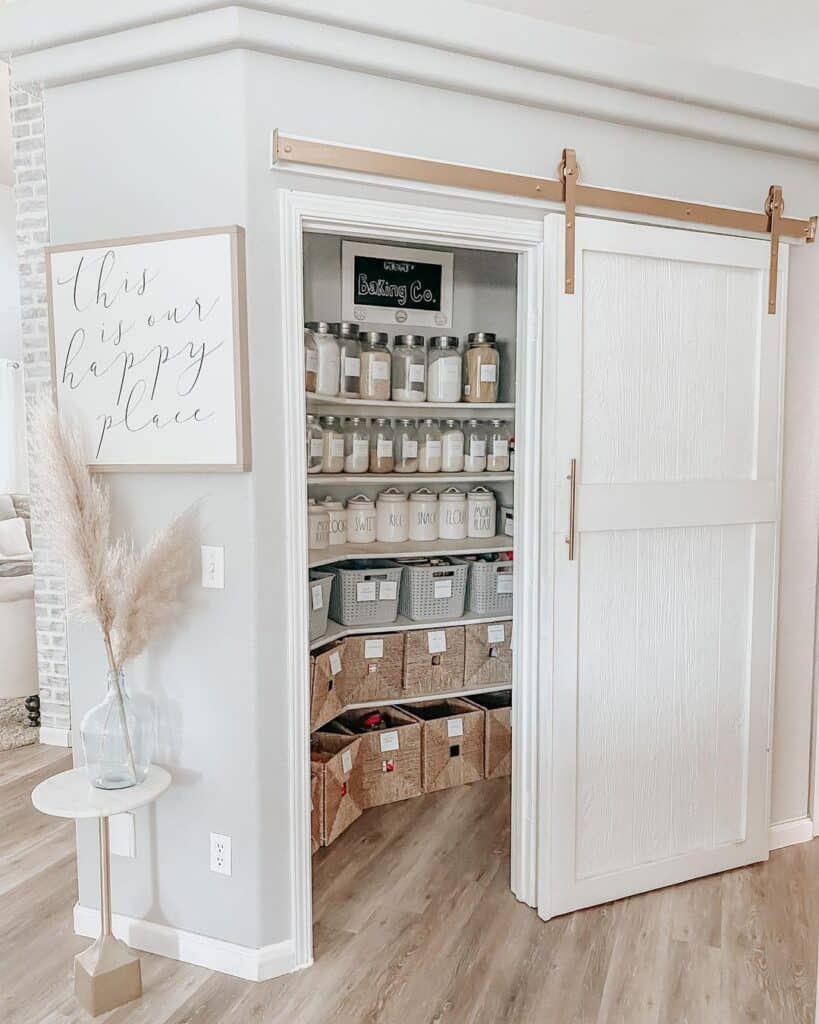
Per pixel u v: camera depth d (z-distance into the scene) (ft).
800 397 8.96
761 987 6.91
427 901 8.21
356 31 6.54
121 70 6.71
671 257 7.90
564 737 7.80
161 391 6.79
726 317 8.30
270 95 6.50
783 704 9.25
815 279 8.89
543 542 7.81
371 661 10.39
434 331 11.25
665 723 8.34
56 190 7.09
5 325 23.91
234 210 6.51
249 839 6.96
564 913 7.95
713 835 8.72
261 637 6.84
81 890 7.67
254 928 6.99
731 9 9.48
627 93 7.59
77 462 6.52
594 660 7.93
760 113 8.14
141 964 7.22
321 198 6.72
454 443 11.05
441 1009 6.62
